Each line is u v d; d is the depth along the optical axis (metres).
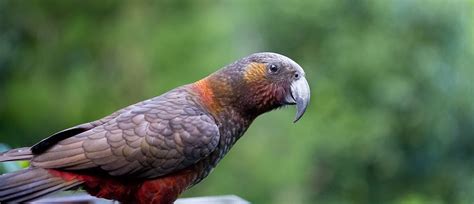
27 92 15.30
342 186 22.59
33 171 6.50
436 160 22.53
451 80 21.95
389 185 22.95
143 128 6.67
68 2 15.11
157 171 6.70
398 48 21.98
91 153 6.54
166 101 6.95
